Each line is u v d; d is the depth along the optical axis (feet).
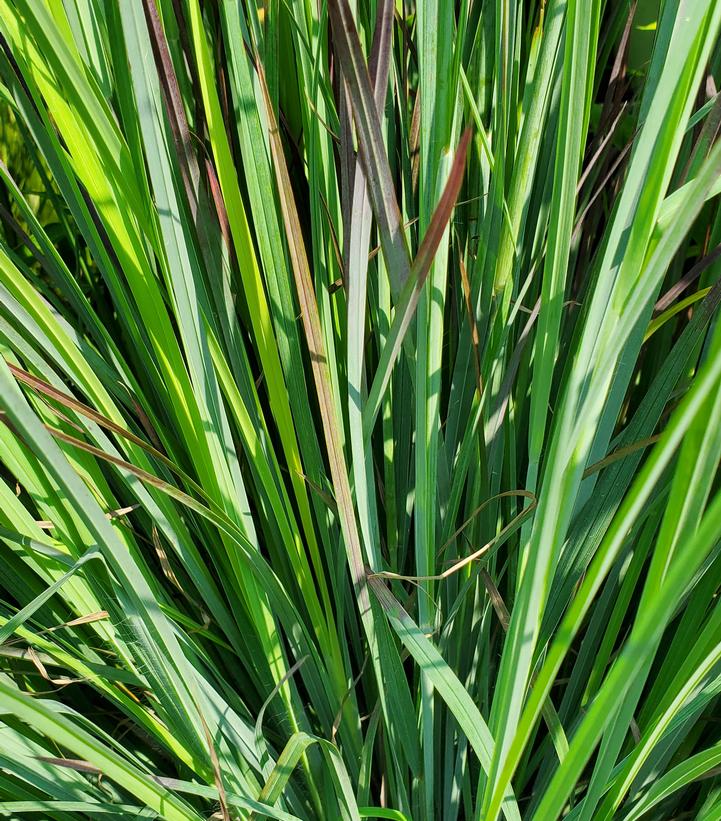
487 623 1.43
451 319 1.50
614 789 1.16
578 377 0.85
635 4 1.53
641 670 0.99
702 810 1.33
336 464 1.11
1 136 2.09
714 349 0.69
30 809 1.16
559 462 0.85
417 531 1.23
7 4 1.06
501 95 1.23
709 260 1.19
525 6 1.55
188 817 1.16
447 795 1.51
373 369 1.50
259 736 1.28
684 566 0.73
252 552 1.23
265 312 1.15
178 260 1.14
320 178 1.28
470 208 1.44
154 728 1.34
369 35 1.33
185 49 1.34
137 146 1.22
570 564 1.30
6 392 0.83
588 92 0.95
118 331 1.83
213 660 1.63
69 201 1.32
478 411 1.24
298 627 1.36
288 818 1.16
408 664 1.62
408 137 1.42
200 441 1.25
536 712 0.89
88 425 1.26
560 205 0.96
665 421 1.42
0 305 1.29
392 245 0.96
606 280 0.95
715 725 1.57
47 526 1.31
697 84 0.84
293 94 1.50
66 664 1.36
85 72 1.11
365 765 1.40
